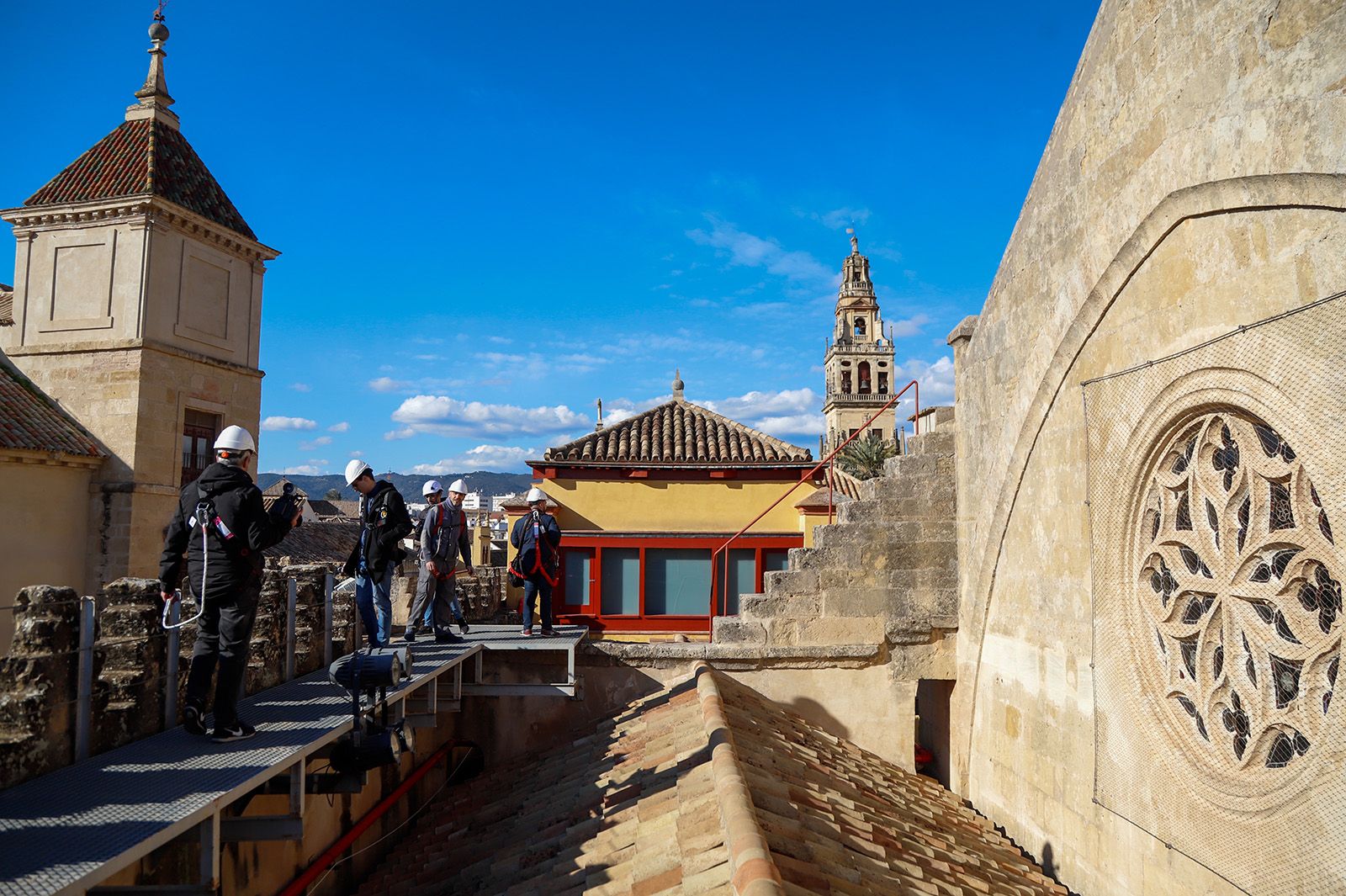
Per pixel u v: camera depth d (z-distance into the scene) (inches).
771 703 404.8
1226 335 215.6
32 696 183.3
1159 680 255.1
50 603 189.6
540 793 323.6
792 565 425.4
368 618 329.4
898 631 416.2
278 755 201.9
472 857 280.4
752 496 668.1
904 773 394.0
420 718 338.6
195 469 906.7
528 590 433.4
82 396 831.7
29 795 171.3
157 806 165.3
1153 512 261.9
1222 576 226.5
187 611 328.8
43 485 756.0
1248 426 215.6
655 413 764.6
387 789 386.0
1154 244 247.4
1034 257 325.7
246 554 218.8
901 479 424.2
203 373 908.0
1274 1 197.9
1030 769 329.4
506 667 431.8
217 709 212.5
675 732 315.6
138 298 835.4
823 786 279.0
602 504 666.2
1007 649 353.4
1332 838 186.5
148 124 921.5
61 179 880.3
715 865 175.8
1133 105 257.9
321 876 312.8
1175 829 240.7
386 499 334.6
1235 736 225.5
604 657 429.4
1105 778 275.4
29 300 862.5
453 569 416.5
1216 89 218.8
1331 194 181.5
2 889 127.8
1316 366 186.5
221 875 247.4
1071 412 299.7
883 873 198.1
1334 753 186.9
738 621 425.4
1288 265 196.7
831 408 3481.8
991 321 369.4
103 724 204.1
